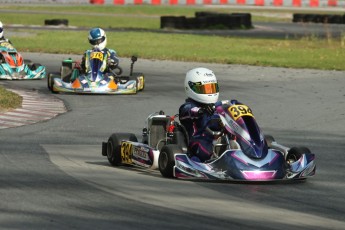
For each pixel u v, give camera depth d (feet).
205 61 226.38
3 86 168.35
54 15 412.77
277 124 125.29
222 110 83.66
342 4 542.98
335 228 62.69
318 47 282.15
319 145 107.55
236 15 383.45
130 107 141.69
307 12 497.05
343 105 146.92
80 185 76.69
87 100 149.69
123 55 235.81
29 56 230.27
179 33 340.39
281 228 61.87
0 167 85.87
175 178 81.35
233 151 79.87
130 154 87.25
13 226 60.34
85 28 348.79
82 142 106.01
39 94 156.35
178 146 82.12
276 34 349.00
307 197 74.38
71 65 162.30
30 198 70.28
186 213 65.77
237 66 216.33
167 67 211.00
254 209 68.28
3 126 117.19
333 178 84.84
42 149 99.14
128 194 72.79
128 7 483.10
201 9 490.08
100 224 61.46
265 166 78.89
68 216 63.82
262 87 172.35
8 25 351.25
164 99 152.97
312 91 166.61
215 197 72.59
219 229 60.95
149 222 62.44
